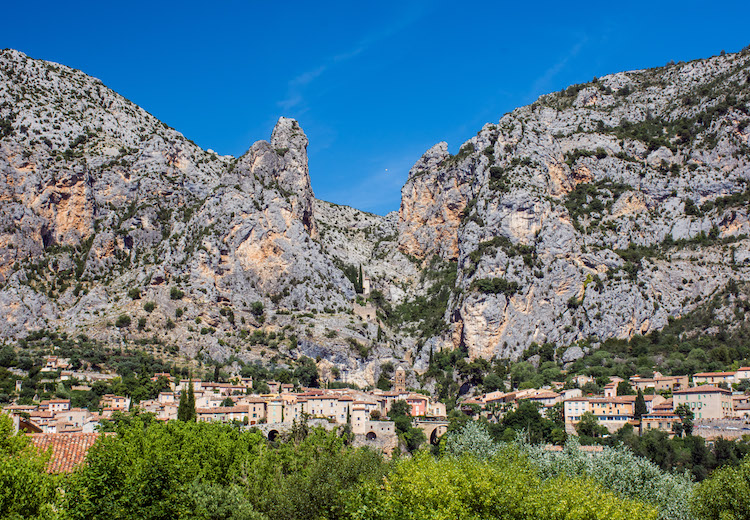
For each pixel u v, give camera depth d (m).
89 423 176.38
